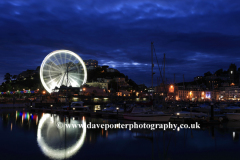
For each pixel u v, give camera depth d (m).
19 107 116.31
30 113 82.25
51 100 139.62
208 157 27.23
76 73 146.25
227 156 27.59
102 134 39.25
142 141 34.50
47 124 50.94
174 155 27.94
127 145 32.09
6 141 33.94
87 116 69.25
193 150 30.06
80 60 140.62
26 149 29.66
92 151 29.06
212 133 40.81
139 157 27.02
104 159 26.03
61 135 38.31
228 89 199.00
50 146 31.19
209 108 80.06
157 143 33.38
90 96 168.88
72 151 28.88
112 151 29.12
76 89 192.38
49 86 133.50
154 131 42.31
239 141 34.84
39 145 31.61
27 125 49.47
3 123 52.91
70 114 76.06
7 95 190.25
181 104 107.88
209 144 33.03
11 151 28.80
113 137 37.00
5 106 113.50
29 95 196.62
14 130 43.03
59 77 137.88
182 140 35.41
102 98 185.12
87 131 41.97
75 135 38.31
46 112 87.12
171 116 55.66
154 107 67.81
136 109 56.03
